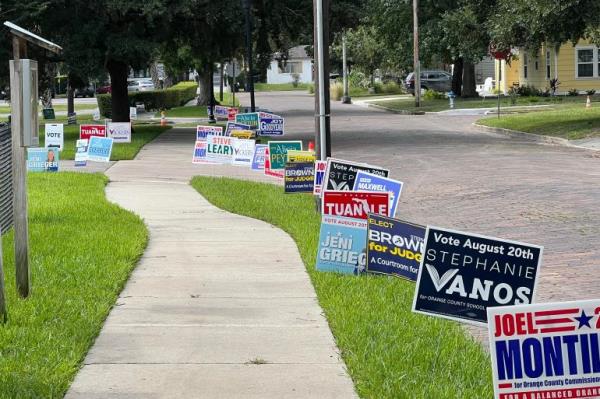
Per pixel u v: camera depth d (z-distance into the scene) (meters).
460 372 6.52
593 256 11.35
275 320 8.30
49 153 22.05
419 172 22.14
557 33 30.86
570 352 4.58
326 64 14.83
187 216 15.41
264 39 36.75
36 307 8.39
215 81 122.75
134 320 8.29
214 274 10.44
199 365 6.88
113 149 28.42
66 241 12.05
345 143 31.75
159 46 34.00
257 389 6.30
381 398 5.95
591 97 53.41
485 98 60.41
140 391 6.25
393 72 90.38
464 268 6.30
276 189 19.00
